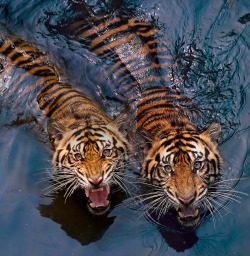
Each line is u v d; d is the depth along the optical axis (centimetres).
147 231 686
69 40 881
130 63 836
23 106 804
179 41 874
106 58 851
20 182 734
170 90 799
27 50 860
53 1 918
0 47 857
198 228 684
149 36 872
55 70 841
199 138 706
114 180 721
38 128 780
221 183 708
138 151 736
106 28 880
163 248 665
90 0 907
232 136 762
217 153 712
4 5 927
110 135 733
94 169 695
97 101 811
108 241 679
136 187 722
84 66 848
